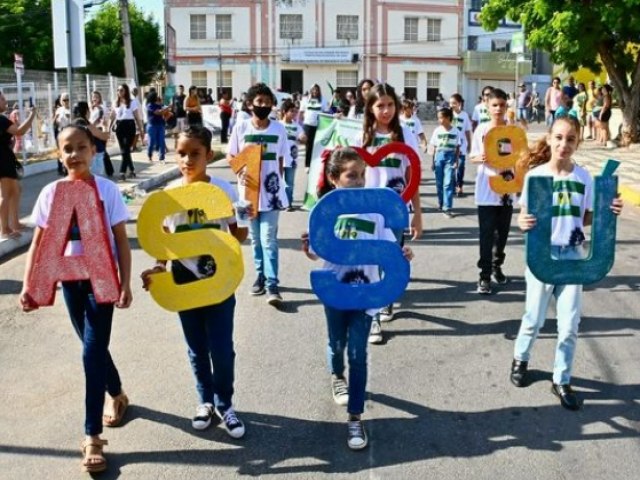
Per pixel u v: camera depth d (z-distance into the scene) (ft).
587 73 99.91
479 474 12.55
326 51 153.48
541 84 169.78
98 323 12.78
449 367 17.19
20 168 31.71
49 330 19.92
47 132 60.90
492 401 15.38
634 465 12.82
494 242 23.70
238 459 13.17
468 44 162.40
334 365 15.25
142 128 76.74
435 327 19.97
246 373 16.85
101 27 153.58
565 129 14.96
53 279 12.44
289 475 12.62
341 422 14.52
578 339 18.90
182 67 154.20
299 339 19.03
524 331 15.85
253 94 21.45
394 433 14.06
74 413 14.99
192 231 13.28
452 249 29.17
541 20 66.90
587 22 63.57
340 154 13.67
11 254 27.94
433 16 157.99
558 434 13.96
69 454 13.41
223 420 14.08
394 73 158.10
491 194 22.44
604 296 22.56
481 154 22.39
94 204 12.38
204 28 152.87
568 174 15.34
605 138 71.56
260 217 21.93
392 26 155.84
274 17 152.05
